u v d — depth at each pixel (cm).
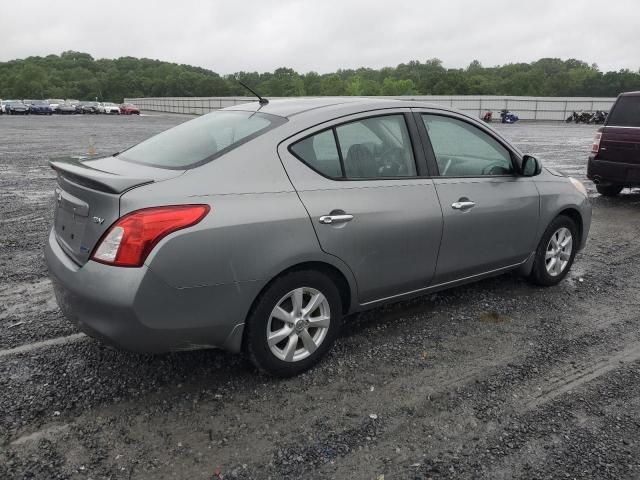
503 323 428
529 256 477
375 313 442
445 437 286
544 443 282
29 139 2456
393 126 380
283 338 330
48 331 406
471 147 424
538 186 468
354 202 343
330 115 350
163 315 282
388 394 325
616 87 11450
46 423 291
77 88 14900
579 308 462
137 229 272
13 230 722
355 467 262
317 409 308
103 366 352
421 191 380
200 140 346
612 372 355
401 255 371
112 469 258
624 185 918
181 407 308
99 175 290
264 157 319
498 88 11938
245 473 257
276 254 308
